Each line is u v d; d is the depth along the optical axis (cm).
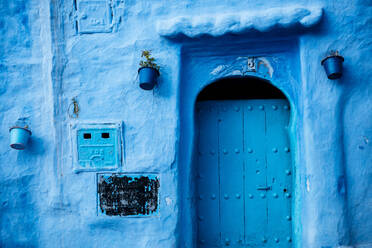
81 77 278
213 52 281
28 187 281
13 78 283
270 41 272
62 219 279
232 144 308
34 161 281
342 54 258
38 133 281
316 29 260
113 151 275
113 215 276
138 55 275
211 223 307
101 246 276
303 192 271
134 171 274
